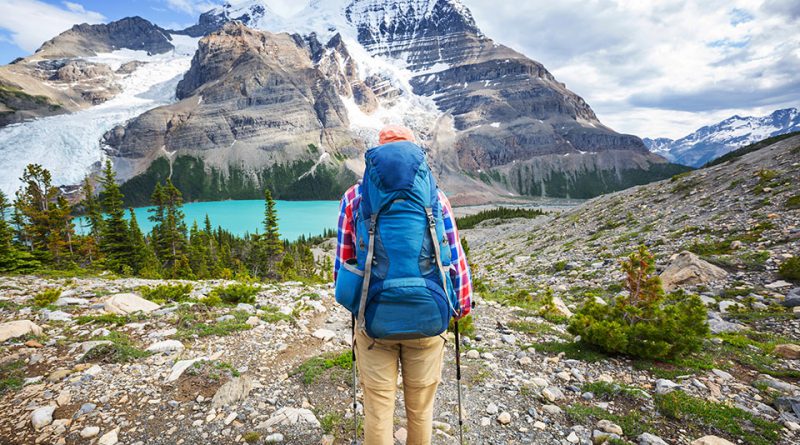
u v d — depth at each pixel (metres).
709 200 25.91
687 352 6.79
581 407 5.10
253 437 4.27
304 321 8.80
